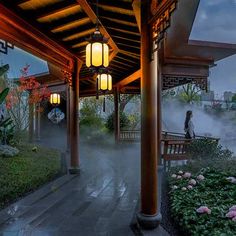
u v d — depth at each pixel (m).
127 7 3.60
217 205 3.45
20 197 4.36
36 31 4.24
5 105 9.43
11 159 6.32
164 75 6.41
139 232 3.07
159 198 4.25
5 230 3.12
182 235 3.00
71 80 6.16
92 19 3.86
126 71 8.20
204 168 5.22
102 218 3.50
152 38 3.11
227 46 5.33
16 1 3.54
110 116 14.40
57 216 3.56
